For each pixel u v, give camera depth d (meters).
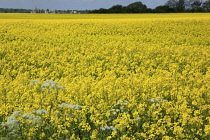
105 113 7.36
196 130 6.97
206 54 17.72
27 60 16.47
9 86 9.45
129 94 9.16
